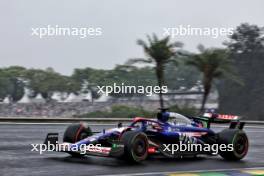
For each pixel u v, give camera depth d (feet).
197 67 179.63
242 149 58.13
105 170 44.01
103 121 132.77
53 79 187.73
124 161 50.96
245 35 276.82
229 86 256.73
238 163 55.21
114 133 51.26
